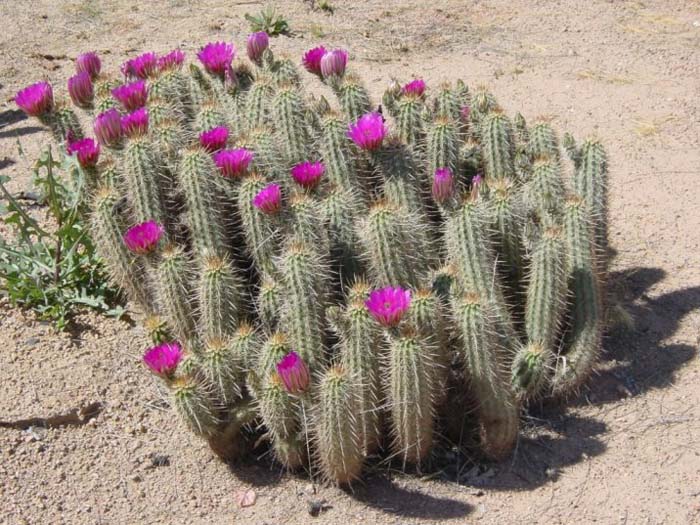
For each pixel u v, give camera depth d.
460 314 1.47
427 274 1.57
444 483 1.55
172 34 3.02
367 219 1.52
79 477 1.55
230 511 1.51
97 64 1.90
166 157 1.64
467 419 1.58
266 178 1.63
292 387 1.40
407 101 1.70
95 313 1.80
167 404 1.66
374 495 1.53
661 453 1.59
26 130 2.41
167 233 1.64
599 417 1.66
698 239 2.07
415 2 3.38
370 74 2.76
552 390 1.64
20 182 2.16
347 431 1.44
